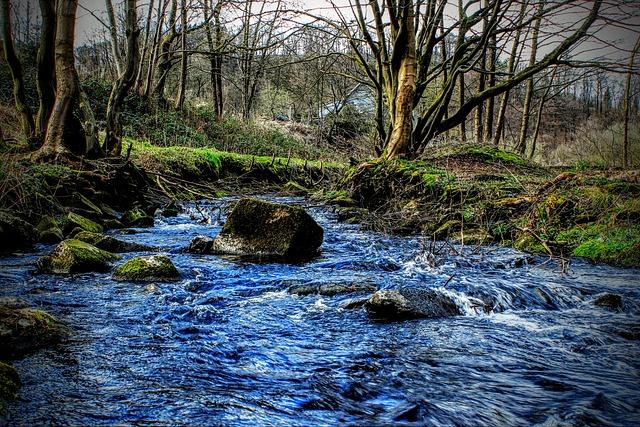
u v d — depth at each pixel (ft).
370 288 19.42
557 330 15.01
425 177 38.81
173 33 88.74
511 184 35.94
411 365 12.12
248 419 9.20
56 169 36.45
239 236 26.91
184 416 9.21
